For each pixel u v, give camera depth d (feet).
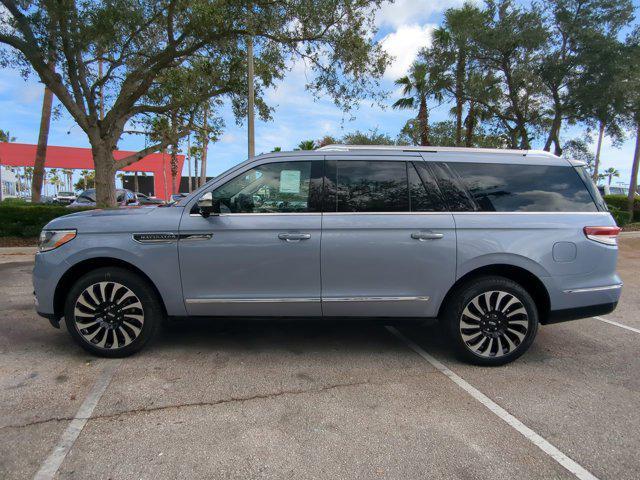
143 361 13.78
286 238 13.34
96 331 13.75
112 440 9.55
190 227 13.42
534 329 13.58
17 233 39.99
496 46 51.67
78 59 38.68
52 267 13.57
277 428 10.11
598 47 47.78
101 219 13.80
